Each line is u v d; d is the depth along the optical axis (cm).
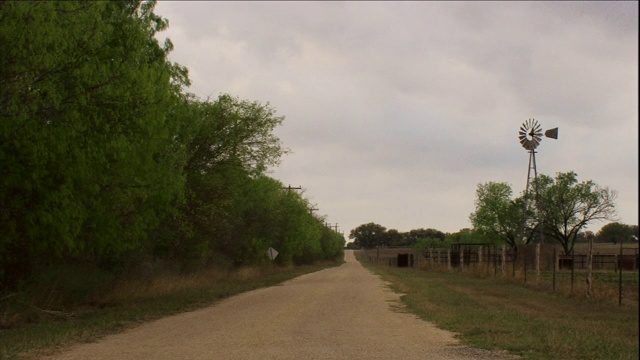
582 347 1066
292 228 5706
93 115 1460
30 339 1143
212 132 2484
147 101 1594
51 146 1394
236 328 1350
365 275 4728
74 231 1533
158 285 2280
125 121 1562
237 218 3719
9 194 1485
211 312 1753
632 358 980
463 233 10600
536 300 2209
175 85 2112
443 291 2592
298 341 1138
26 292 1625
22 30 1205
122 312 1669
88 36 1350
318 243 8581
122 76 1470
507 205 6988
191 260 3089
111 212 1711
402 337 1197
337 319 1528
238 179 2664
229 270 4103
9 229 1516
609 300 2119
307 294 2503
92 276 1942
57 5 1302
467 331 1274
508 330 1287
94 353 1013
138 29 1602
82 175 1486
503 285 3100
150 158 1748
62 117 1368
